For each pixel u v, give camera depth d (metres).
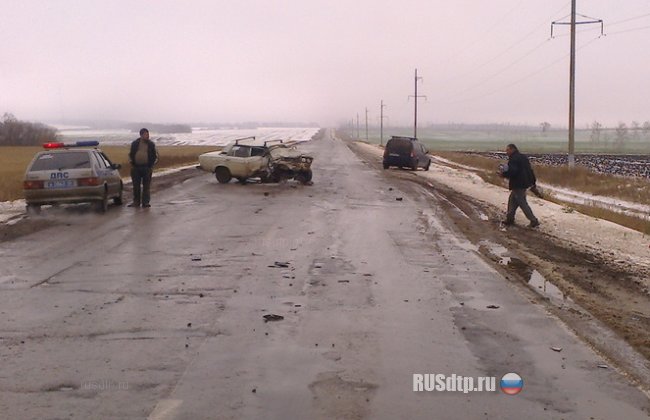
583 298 8.98
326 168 38.41
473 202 22.39
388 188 25.83
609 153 93.88
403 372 5.81
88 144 17.80
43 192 16.25
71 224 15.05
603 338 7.03
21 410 4.89
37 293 8.54
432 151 83.50
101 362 5.97
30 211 16.64
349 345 6.55
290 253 11.56
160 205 19.16
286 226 14.94
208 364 5.94
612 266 11.66
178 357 6.12
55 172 16.30
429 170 41.59
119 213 17.16
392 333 6.98
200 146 89.12
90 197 16.55
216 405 5.02
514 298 8.68
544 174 39.69
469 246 12.84
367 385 5.48
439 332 7.06
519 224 16.91
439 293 8.85
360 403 5.11
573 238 14.88
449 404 5.12
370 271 10.17
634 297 9.33
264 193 22.94
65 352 6.24
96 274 9.72
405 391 5.37
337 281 9.41
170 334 6.83
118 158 46.50
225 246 12.22
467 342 6.73
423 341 6.73
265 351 6.32
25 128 106.00
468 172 42.19
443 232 14.60
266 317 7.49
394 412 4.95
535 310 8.10
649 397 5.37
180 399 5.13
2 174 31.14
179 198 21.20
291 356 6.18
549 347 6.64
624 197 29.92
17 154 63.81
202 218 16.23
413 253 11.84
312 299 8.36
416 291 8.93
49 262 10.62
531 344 6.72
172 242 12.62
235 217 16.47
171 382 5.49
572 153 41.34
